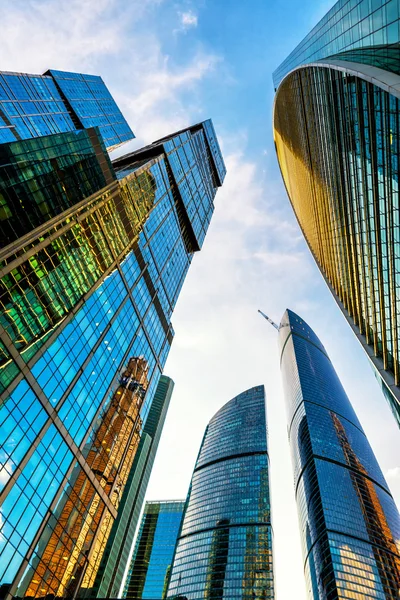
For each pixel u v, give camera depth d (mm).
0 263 41969
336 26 51750
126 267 79375
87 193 62406
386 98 38719
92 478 58219
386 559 174625
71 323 55094
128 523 166375
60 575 48000
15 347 42688
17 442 40719
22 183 46562
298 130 86438
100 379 62875
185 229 135750
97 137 68250
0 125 90375
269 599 170250
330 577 157750
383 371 51438
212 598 177875
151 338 92000
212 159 182000
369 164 46500
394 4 35156
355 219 56219
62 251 54500
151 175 101188
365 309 57188
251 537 198375
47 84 119688
